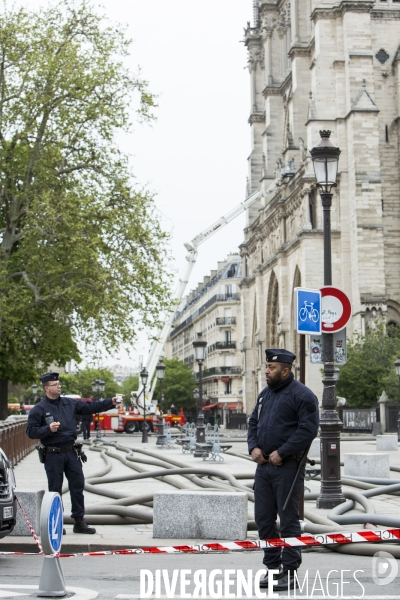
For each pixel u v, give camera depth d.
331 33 82.44
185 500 15.32
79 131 51.78
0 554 14.22
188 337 182.38
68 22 52.59
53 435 15.29
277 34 105.56
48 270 48.50
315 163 19.42
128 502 18.02
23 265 51.00
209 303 149.62
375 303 75.12
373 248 76.06
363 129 77.31
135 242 50.91
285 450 10.52
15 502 13.84
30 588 11.11
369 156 77.12
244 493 15.35
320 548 14.12
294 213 87.88
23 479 27.34
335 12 82.25
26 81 50.91
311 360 19.09
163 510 15.36
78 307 50.06
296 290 16.48
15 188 52.53
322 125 81.75
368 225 76.31
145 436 59.28
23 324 51.06
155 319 50.94
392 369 68.12
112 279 49.44
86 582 11.73
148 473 23.12
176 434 74.88
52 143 51.59
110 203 51.56
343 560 13.23
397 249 81.62
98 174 52.19
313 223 81.62
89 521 17.16
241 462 35.50
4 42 50.78
